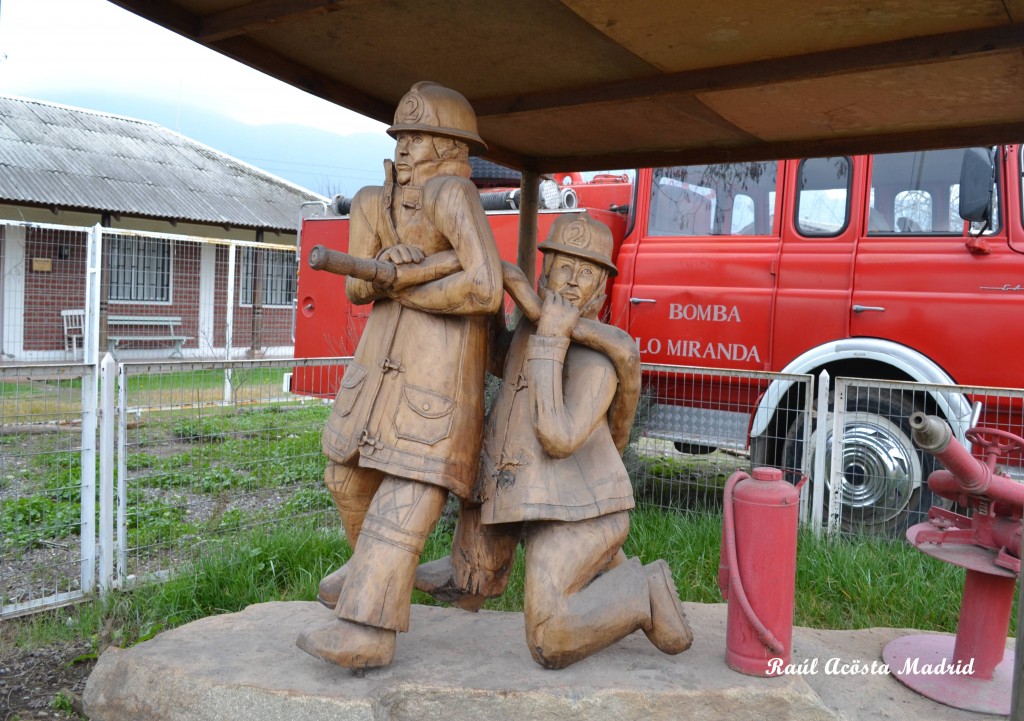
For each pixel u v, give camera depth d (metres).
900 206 5.64
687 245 6.34
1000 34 2.86
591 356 2.85
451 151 2.78
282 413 6.72
